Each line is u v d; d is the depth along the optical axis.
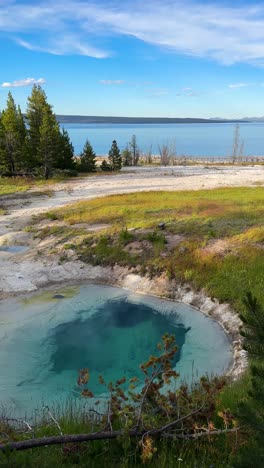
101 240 18.09
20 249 19.72
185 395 5.98
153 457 5.51
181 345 11.05
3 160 54.94
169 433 5.82
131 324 12.43
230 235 17.38
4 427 6.21
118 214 23.45
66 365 10.11
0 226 24.14
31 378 9.59
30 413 8.17
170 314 13.04
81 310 13.52
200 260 15.02
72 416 7.15
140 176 51.00
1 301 14.30
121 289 15.27
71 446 5.69
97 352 10.77
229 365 9.84
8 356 10.62
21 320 12.80
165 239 17.48
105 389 9.07
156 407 6.10
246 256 14.85
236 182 41.00
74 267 16.89
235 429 5.33
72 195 36.03
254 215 20.77
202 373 9.54
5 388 9.18
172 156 101.12
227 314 12.23
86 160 64.88
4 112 55.44
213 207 23.61
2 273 16.58
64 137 61.34
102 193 36.34
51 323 12.55
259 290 12.46
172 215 21.98
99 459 5.55
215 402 5.89
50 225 22.92
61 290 15.31
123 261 16.50
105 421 5.95
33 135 56.53
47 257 17.94
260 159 127.94
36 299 14.50
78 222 22.59
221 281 13.58
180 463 5.27
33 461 5.20
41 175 52.50
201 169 61.41
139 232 18.97
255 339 4.43
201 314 12.77
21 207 30.81
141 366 6.11
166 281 14.79
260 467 4.07
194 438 5.69
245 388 7.25
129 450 5.67
